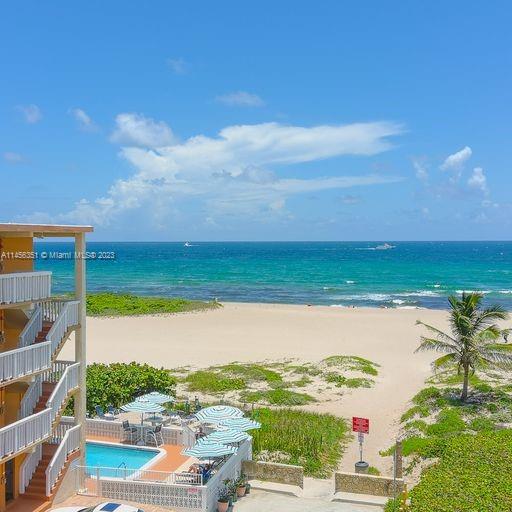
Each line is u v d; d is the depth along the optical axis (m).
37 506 18.50
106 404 30.44
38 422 17.70
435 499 16.53
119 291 103.50
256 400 34.47
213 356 47.69
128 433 26.36
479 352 32.12
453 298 33.84
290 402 34.34
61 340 19.28
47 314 20.27
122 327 61.97
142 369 33.25
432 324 63.84
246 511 19.83
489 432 23.22
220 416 24.39
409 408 32.84
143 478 21.34
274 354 48.66
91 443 25.64
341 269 153.88
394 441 28.11
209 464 21.72
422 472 22.27
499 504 15.84
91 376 31.55
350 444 27.78
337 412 32.72
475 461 19.39
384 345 52.31
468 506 15.80
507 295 91.69
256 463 22.86
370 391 37.00
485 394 33.41
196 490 19.41
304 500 20.88
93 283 118.62
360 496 20.97
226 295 98.00
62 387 19.38
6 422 19.77
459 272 141.00
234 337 56.38
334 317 69.88
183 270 154.75
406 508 17.31
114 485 20.11
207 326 62.88
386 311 75.62
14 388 19.84
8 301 16.61
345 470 24.62
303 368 42.31
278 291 103.38
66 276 123.81
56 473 19.19
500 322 61.75
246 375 40.00
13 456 16.62
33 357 17.39
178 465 23.22
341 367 42.19
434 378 39.22
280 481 22.55
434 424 28.42
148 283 118.94
